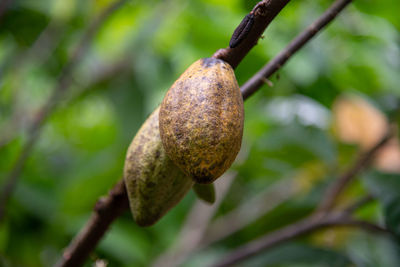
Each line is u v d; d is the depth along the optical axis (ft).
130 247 6.16
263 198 7.45
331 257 5.17
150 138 3.36
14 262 6.31
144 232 6.86
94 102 8.81
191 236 6.76
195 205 7.15
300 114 6.56
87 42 6.27
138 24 6.77
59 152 8.73
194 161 2.99
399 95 6.09
